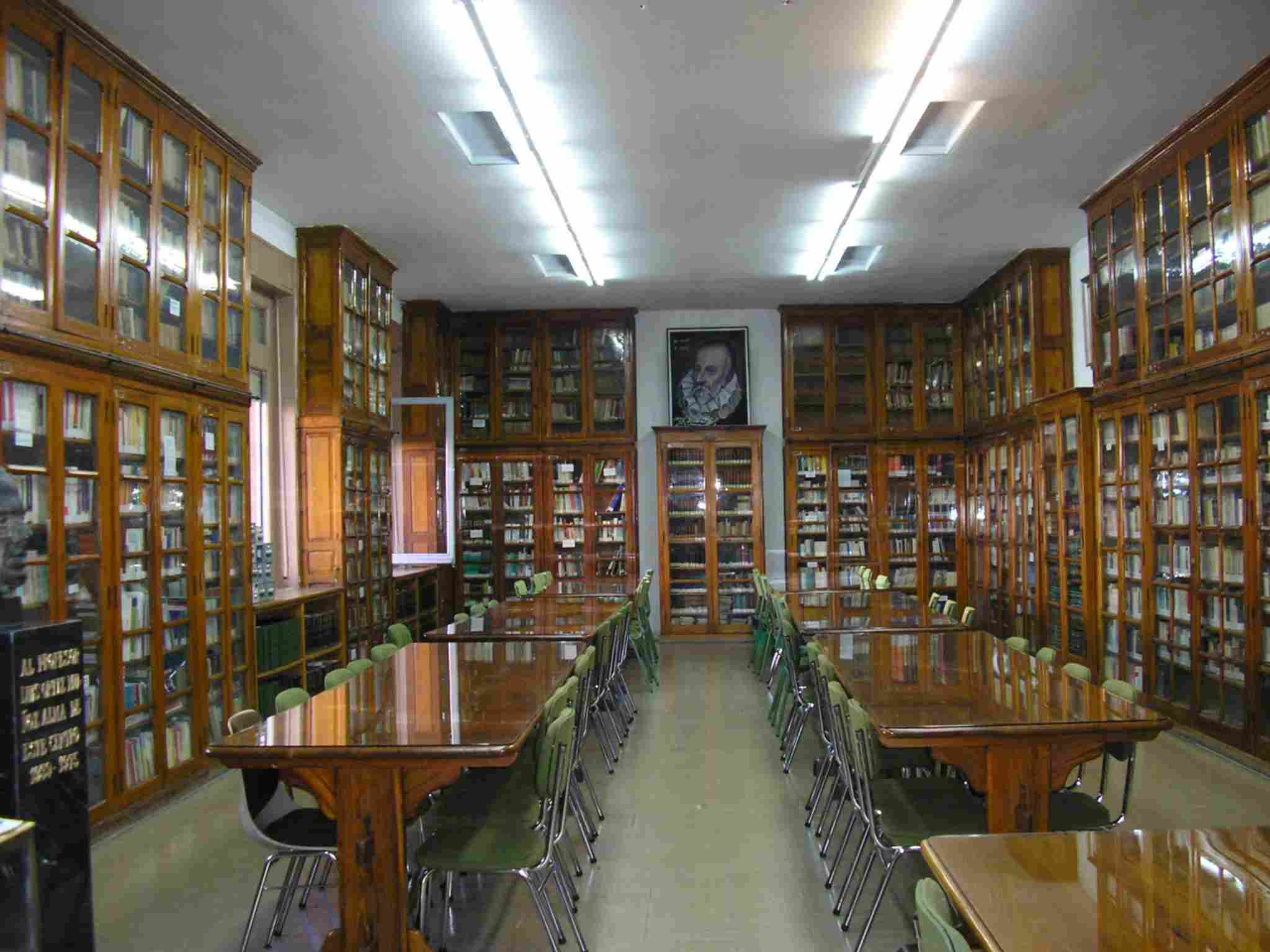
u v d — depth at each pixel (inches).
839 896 135.3
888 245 331.6
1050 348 335.9
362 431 309.9
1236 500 208.7
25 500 148.0
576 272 362.0
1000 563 374.9
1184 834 80.5
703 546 433.1
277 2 160.6
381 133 218.8
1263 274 197.6
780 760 217.5
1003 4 165.8
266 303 290.5
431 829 145.8
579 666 156.4
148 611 182.2
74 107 163.8
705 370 442.3
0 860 71.4
